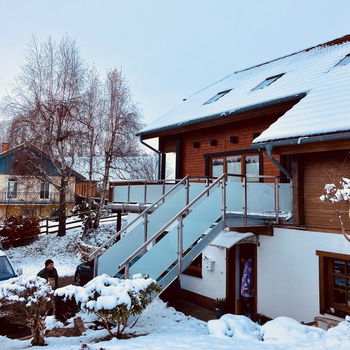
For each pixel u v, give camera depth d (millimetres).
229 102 11328
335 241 6586
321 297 6719
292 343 4727
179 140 13609
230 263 9031
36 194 26578
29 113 17750
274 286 7676
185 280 10547
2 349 5035
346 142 6133
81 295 5070
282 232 7574
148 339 5113
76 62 19266
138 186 12398
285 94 8875
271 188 7910
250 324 5711
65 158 19844
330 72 9133
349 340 4422
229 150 11602
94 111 19344
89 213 19344
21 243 18469
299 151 6824
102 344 4770
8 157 25688
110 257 7582
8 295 4980
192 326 6363
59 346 5000
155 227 8266
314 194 7227
